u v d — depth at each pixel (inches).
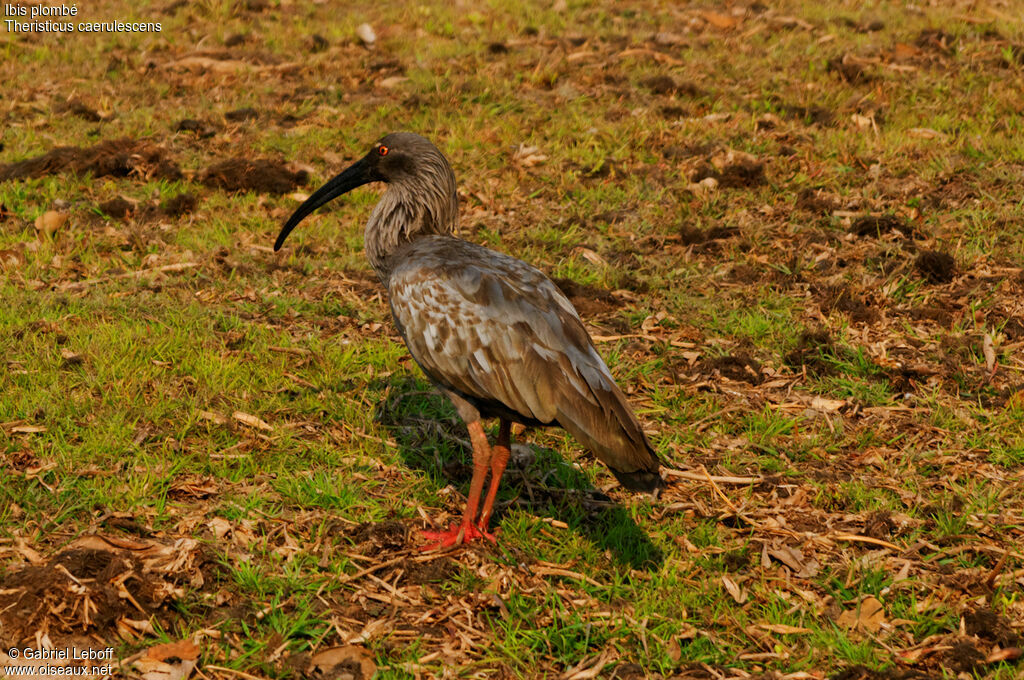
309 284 538.3
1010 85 802.2
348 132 726.5
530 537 358.3
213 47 900.6
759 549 354.9
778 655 306.2
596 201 644.1
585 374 330.3
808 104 782.5
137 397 415.2
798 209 627.5
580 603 326.3
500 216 621.9
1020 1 1019.9
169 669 284.8
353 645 303.3
